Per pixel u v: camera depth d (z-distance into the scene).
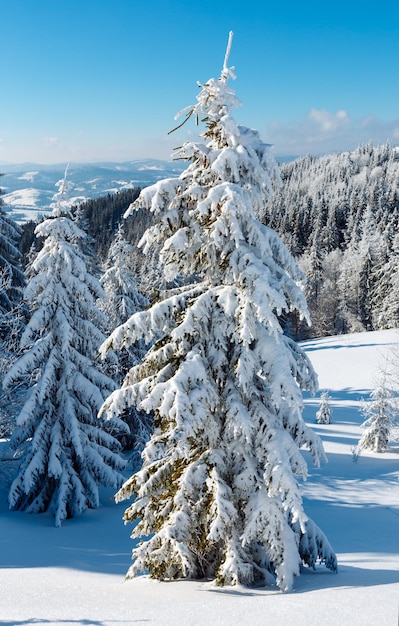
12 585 8.52
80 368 18.25
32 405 17.11
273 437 8.41
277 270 8.70
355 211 127.38
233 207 8.05
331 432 37.12
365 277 88.94
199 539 8.87
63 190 17.88
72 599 7.55
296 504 7.82
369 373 55.56
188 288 9.48
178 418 7.94
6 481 20.41
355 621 5.25
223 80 8.77
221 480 8.53
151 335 8.98
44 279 17.42
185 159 9.09
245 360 8.49
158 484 9.03
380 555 13.00
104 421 18.91
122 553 13.15
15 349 21.22
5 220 26.16
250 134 8.78
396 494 22.80
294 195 143.88
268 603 6.52
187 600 7.25
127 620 6.14
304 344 74.62
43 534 14.92
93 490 17.89
